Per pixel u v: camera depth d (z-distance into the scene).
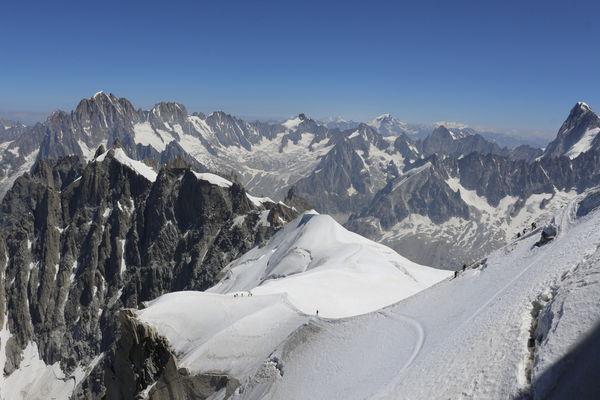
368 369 55.28
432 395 39.16
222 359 83.44
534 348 36.88
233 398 72.38
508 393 33.62
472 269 74.19
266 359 74.38
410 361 50.66
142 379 90.62
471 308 56.25
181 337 92.50
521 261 64.00
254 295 105.88
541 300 43.03
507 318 43.38
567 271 45.03
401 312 69.56
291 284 117.88
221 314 96.38
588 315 34.75
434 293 72.31
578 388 29.56
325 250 180.00
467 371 39.12
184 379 82.38
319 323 76.06
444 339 50.56
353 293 120.75
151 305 105.62
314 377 61.84
